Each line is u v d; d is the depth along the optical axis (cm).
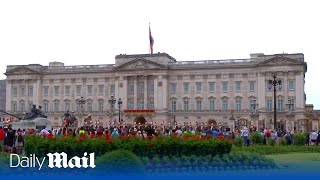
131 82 16600
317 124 15675
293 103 15050
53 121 17212
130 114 16312
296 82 15050
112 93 16750
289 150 6025
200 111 16100
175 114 16312
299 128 14738
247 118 15575
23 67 17462
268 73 15338
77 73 17125
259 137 6862
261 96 15362
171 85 16462
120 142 3428
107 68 16862
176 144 3562
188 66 16238
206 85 16125
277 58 15212
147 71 16362
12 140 5062
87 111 16900
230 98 15862
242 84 15762
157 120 16175
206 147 3650
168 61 16650
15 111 17488
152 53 16600
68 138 3425
